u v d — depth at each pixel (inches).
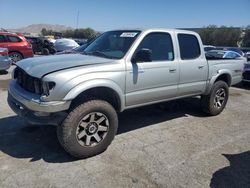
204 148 165.5
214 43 2009.1
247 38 1857.8
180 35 193.2
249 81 384.2
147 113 229.0
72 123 135.2
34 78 136.0
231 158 154.0
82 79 135.6
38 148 154.4
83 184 122.1
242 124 214.7
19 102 140.8
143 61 159.9
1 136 168.1
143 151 156.8
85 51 186.4
